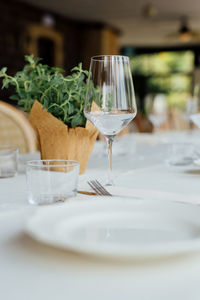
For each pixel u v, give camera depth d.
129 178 0.87
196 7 7.78
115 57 0.71
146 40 11.35
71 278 0.32
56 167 0.62
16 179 0.86
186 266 0.34
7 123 1.61
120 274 0.33
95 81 0.71
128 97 0.71
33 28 7.44
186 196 0.65
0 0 6.59
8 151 0.89
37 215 0.44
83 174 0.89
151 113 3.25
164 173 0.94
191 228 0.45
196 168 1.02
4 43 6.74
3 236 0.42
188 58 12.02
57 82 0.83
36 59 0.87
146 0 7.28
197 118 1.30
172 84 12.23
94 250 0.33
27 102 0.88
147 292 0.30
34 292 0.30
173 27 9.59
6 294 0.30
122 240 0.41
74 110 0.86
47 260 0.36
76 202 0.50
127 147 1.34
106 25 9.08
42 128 0.84
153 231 0.44
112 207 0.51
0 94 6.37
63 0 7.12
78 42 9.02
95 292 0.30
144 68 12.45
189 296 0.29
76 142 0.86
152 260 0.35
